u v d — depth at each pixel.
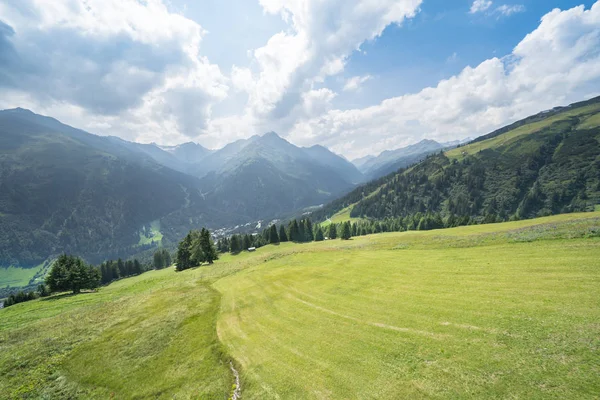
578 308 14.85
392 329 17.28
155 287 50.91
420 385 11.94
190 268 80.62
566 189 163.00
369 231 141.00
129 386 18.30
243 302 29.81
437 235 51.09
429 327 16.52
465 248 35.59
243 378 16.12
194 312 29.59
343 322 19.84
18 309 49.50
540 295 17.39
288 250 65.75
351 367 14.42
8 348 26.00
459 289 21.38
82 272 67.50
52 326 31.33
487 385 10.96
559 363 11.13
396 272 29.73
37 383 19.91
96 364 21.55
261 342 19.78
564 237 28.91
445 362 12.98
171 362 20.27
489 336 14.17
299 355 16.84
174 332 25.23
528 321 14.69
